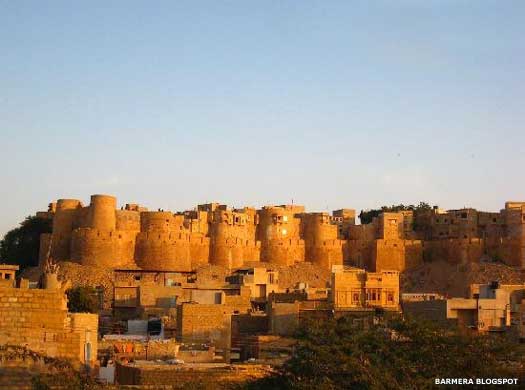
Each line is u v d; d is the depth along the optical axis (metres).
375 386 35.44
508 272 153.25
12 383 29.97
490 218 170.50
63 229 149.38
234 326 63.25
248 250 161.38
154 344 48.75
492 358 40.12
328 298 82.62
